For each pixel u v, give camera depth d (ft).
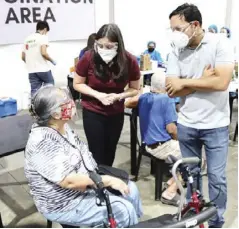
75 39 18.62
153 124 8.41
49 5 17.13
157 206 8.47
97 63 7.18
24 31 16.63
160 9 21.22
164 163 8.43
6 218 7.93
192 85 6.09
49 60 15.83
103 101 7.20
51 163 5.15
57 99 5.28
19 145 7.18
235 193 8.97
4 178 9.93
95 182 4.94
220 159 6.47
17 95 17.15
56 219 5.51
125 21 20.33
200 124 6.37
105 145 7.88
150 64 15.07
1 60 16.31
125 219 5.51
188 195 5.92
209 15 22.20
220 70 5.95
